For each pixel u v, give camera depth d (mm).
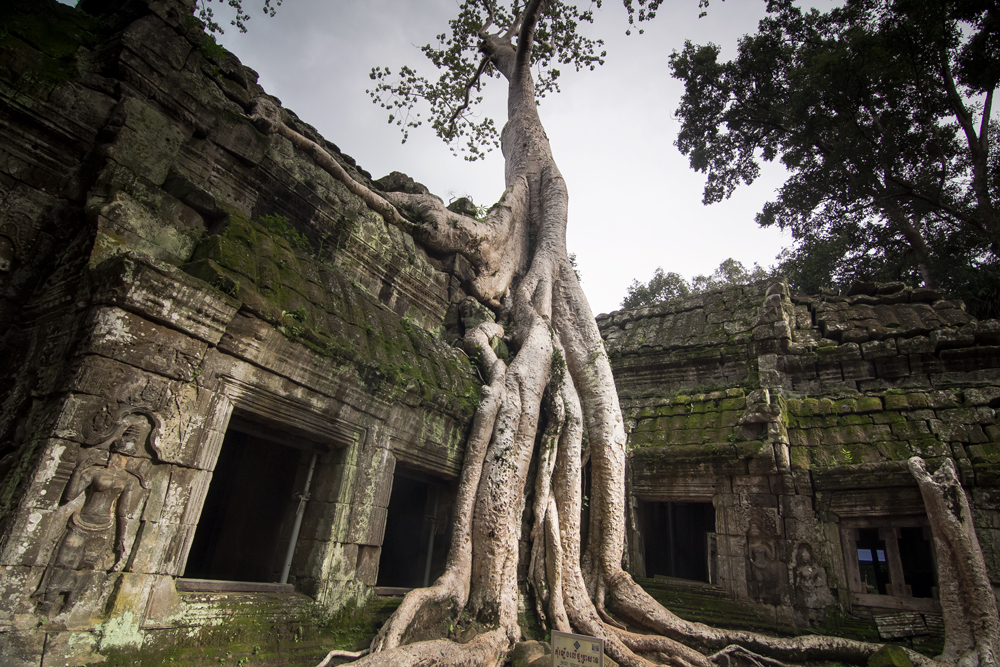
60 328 4121
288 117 7418
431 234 8766
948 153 18859
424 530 7316
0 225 4422
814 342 11008
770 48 20031
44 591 3404
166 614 4023
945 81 17172
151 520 3994
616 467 8398
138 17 5430
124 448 3855
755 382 10891
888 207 19281
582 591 7137
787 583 8656
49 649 3330
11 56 4535
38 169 4715
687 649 6691
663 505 12000
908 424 8938
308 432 5359
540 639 6695
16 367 4332
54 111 4719
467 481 6898
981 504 7754
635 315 14047
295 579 5344
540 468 7707
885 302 11641
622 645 6578
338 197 7418
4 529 3328
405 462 6441
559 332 9781
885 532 8422
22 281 4586
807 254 20984
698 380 11891
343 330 5742
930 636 7609
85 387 3695
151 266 3963
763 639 7129
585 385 9156
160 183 5105
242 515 6945
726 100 21703
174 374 4203
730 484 9656
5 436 3939
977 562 7098
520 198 11758
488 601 6262
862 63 16359
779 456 9219
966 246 17688
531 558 7273
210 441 4430
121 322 3895
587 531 8312
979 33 16109
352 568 5543
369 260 7746
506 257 10461
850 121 17500
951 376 9586
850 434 9227
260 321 4789
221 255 4742
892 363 10102
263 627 4641
